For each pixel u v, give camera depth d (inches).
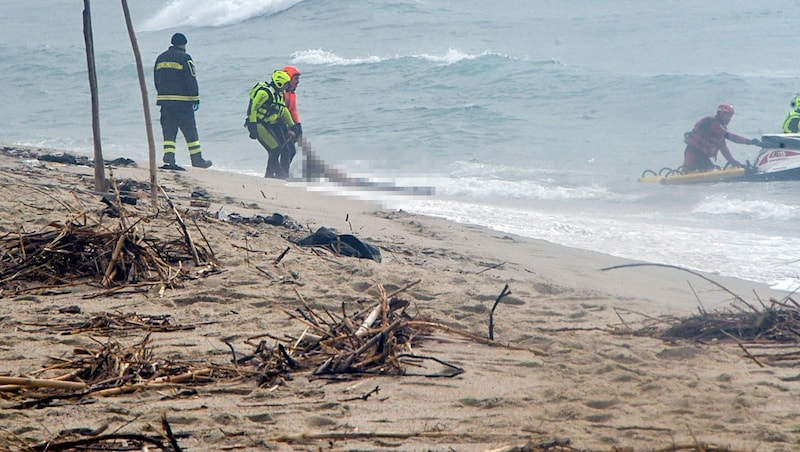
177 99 1396.4
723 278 802.8
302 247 756.6
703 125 1473.9
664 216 1177.4
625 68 2765.7
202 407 383.6
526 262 824.9
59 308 558.3
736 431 356.8
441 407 387.2
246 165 1669.5
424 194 1328.7
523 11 3850.9
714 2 3944.4
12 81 2815.0
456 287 649.6
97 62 3043.8
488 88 2345.0
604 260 864.3
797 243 971.9
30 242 656.4
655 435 354.0
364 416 374.3
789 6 3762.3
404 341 494.6
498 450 332.5
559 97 2234.3
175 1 4515.3
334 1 3964.1
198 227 732.0
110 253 641.0
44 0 5595.5
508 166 1592.0
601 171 1566.2
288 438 345.7
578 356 469.4
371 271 669.3
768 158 1443.2
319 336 480.1
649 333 533.0
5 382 393.4
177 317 543.2
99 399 393.7
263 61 2893.7
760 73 2541.8
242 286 613.9
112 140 1959.9
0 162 1110.4
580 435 353.4
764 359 466.9
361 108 2193.7
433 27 3545.8
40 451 330.3
